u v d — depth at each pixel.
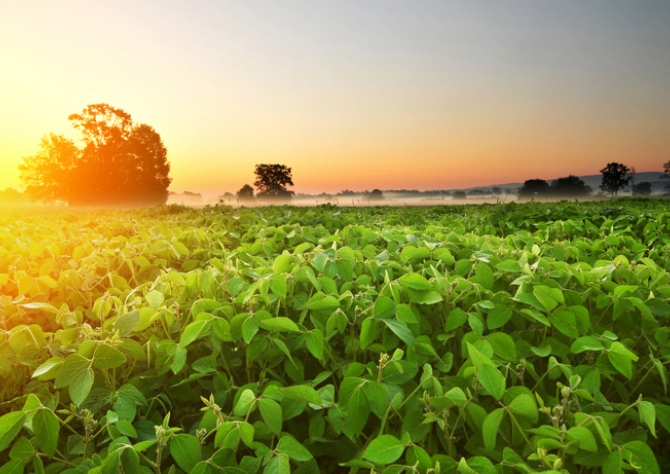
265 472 1.32
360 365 1.66
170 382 2.04
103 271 3.80
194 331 1.81
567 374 1.60
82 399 1.58
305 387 1.44
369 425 1.88
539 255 3.13
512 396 1.42
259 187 80.50
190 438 1.40
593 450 1.26
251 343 1.86
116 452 1.31
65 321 2.32
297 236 4.45
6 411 2.11
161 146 65.69
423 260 3.12
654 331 2.06
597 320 2.26
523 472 1.31
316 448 1.73
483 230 5.88
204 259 4.10
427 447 1.68
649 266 2.63
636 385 1.89
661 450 1.82
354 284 2.55
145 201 63.91
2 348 2.02
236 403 1.66
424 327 2.12
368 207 11.48
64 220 8.34
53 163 60.69
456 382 1.62
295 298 2.32
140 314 2.01
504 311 1.99
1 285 3.62
